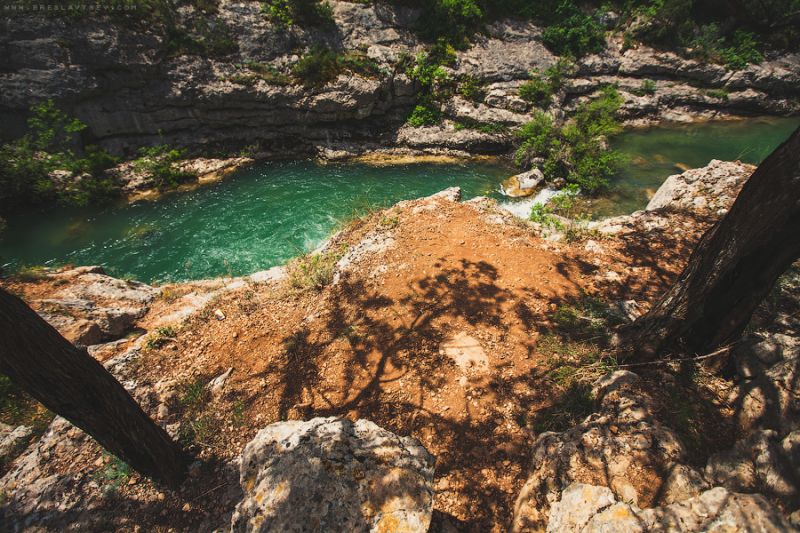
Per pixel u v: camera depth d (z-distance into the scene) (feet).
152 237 43.96
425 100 67.21
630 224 27.81
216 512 13.47
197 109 57.00
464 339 18.53
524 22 79.20
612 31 84.69
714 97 81.66
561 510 10.92
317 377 17.83
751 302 12.46
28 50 46.91
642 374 14.62
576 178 52.37
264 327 21.12
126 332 25.21
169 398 17.57
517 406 15.56
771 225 10.71
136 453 12.92
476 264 23.25
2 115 48.39
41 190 46.78
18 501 14.06
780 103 83.20
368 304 21.17
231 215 48.01
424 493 10.85
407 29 70.18
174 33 54.49
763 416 11.65
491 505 12.97
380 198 51.93
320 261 25.99
